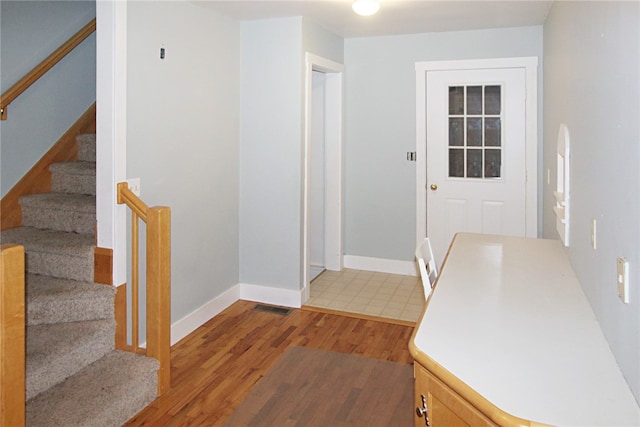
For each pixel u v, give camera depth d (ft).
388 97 15.60
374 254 16.37
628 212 4.07
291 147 12.75
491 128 14.69
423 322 5.24
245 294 13.62
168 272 8.68
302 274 13.24
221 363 9.98
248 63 12.96
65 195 11.38
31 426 6.81
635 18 3.90
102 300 9.12
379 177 16.01
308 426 7.95
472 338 4.82
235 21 12.73
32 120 11.28
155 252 8.46
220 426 7.89
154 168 10.05
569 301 5.91
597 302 5.32
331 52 14.67
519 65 14.11
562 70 9.22
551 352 4.52
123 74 9.04
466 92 14.83
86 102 12.75
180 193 10.92
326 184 16.19
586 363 4.31
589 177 5.98
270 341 11.05
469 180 15.05
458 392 3.95
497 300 5.95
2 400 5.79
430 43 14.96
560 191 8.91
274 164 12.96
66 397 7.55
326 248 16.46
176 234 10.87
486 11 12.25
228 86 12.57
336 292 14.35
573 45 7.66
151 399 8.46
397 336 11.39
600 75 5.38
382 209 16.08
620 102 4.42
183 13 10.75
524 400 3.69
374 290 14.55
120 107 9.02
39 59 11.31
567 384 3.94
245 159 13.24
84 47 12.60
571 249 7.52
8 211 10.90
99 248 9.27
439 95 15.07
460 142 15.06
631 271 3.93
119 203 9.14
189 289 11.43
